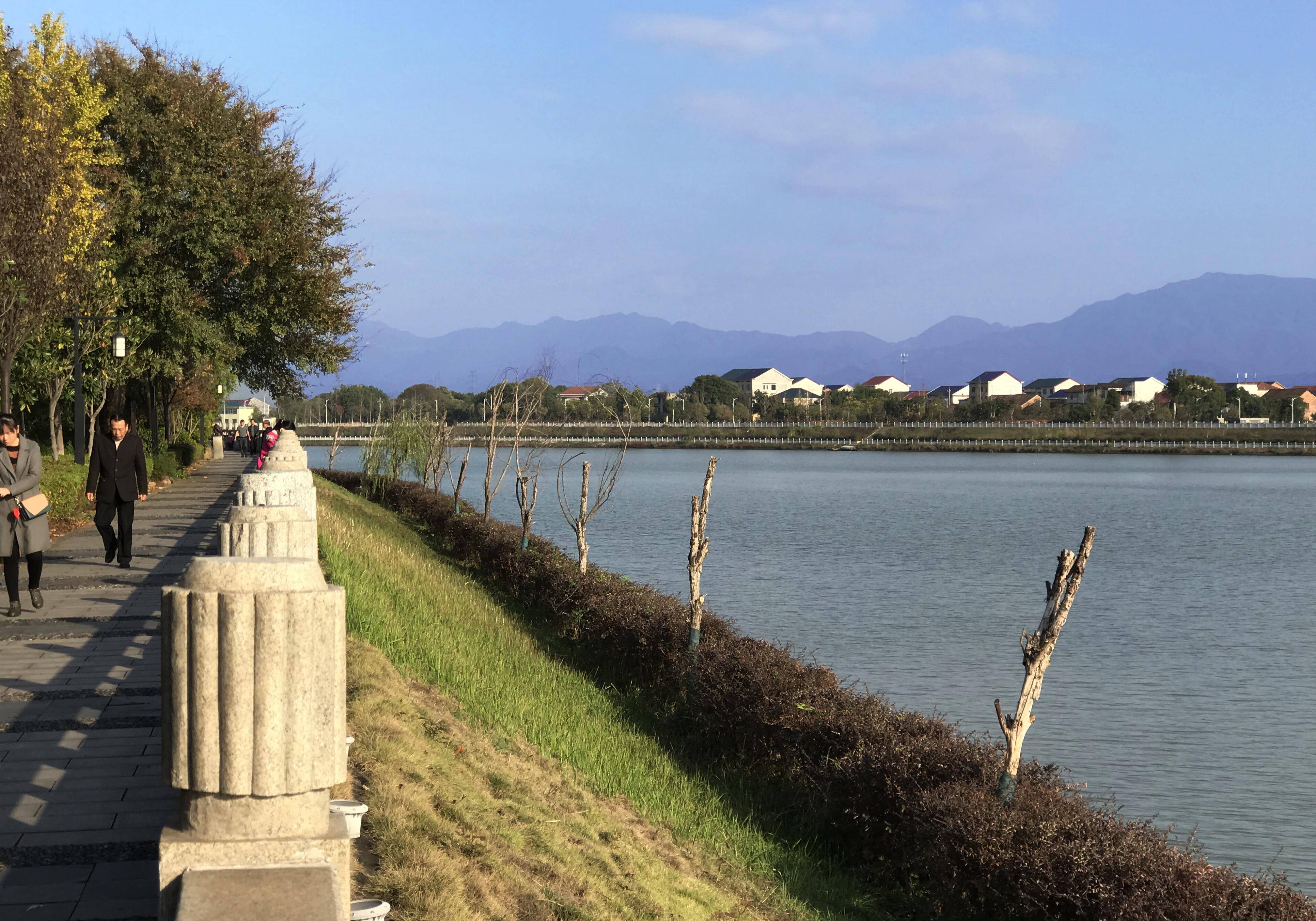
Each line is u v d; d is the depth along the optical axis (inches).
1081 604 1291.8
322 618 133.0
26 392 1112.2
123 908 193.3
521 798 317.4
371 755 284.2
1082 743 696.4
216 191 1286.9
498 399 1076.5
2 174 770.8
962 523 2356.1
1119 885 298.7
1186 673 904.3
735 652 528.7
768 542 1877.5
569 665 644.1
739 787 462.3
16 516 457.7
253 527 267.9
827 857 403.5
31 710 319.0
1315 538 2142.0
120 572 596.1
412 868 218.7
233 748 129.6
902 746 393.4
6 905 193.5
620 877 290.8
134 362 1293.1
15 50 1013.2
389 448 1598.2
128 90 1258.0
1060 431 7829.7
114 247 1221.1
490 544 931.3
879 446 7775.6
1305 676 892.0
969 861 323.0
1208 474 4852.4
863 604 1216.8
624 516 2299.5
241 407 5349.4
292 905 120.7
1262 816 570.3
